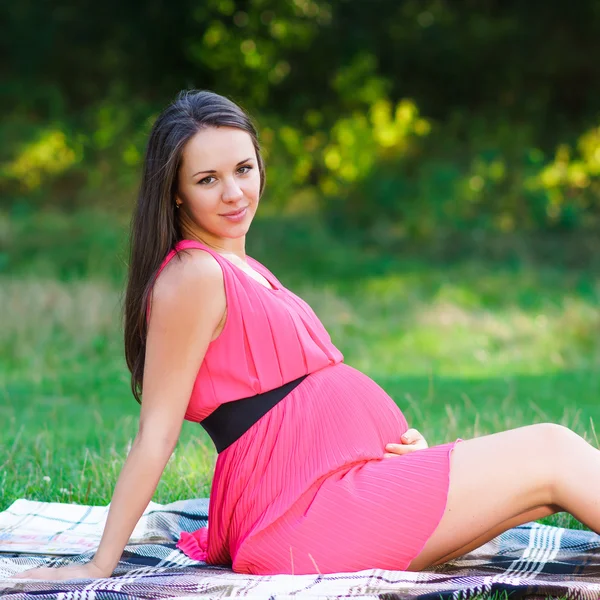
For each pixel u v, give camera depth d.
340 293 20.42
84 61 29.42
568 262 23.52
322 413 5.06
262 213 26.19
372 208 26.16
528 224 25.30
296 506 4.91
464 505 4.77
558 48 29.22
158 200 5.15
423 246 24.50
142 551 5.74
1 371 14.41
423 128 27.92
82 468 7.70
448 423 9.43
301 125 28.58
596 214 25.92
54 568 4.94
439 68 29.64
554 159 27.28
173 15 29.14
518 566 5.28
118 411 11.56
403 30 29.52
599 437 8.00
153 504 6.74
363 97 28.33
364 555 4.79
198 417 5.25
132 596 4.47
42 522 6.24
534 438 4.84
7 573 5.15
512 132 27.64
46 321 16.70
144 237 5.18
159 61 29.77
